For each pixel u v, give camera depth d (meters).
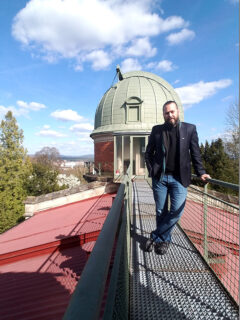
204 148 21.84
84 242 6.87
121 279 1.42
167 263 3.05
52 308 3.95
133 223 4.72
